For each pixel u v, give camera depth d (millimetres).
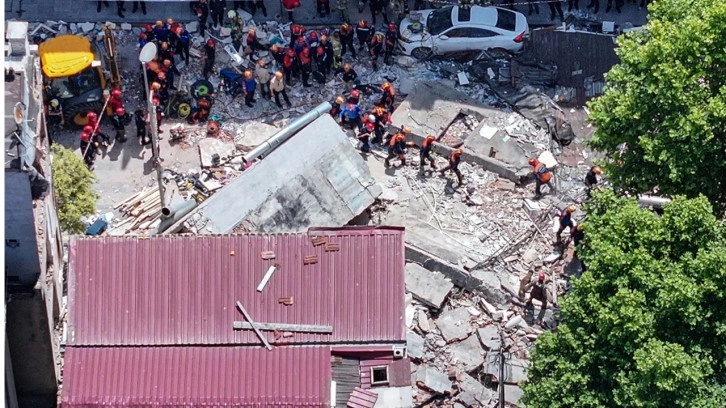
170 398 51031
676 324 49000
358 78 71812
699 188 53625
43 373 55125
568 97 70750
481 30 72188
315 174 64000
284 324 52156
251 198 63156
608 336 49188
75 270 52281
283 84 69812
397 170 67938
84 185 61906
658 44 53281
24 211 49781
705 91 52594
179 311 52188
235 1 74312
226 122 69938
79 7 74000
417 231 65062
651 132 53938
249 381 51344
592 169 66125
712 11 52125
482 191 67250
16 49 52062
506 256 64438
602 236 51625
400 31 72688
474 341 61219
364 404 51531
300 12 74938
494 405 59281
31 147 50312
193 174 67625
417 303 62156
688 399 47344
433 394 59438
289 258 52875
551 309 62625
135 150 68875
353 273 52750
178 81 71125
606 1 76188
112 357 51625
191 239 52875
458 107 70125
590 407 50094
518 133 69500
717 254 47750
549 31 72250
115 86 69438
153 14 74125
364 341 52156
